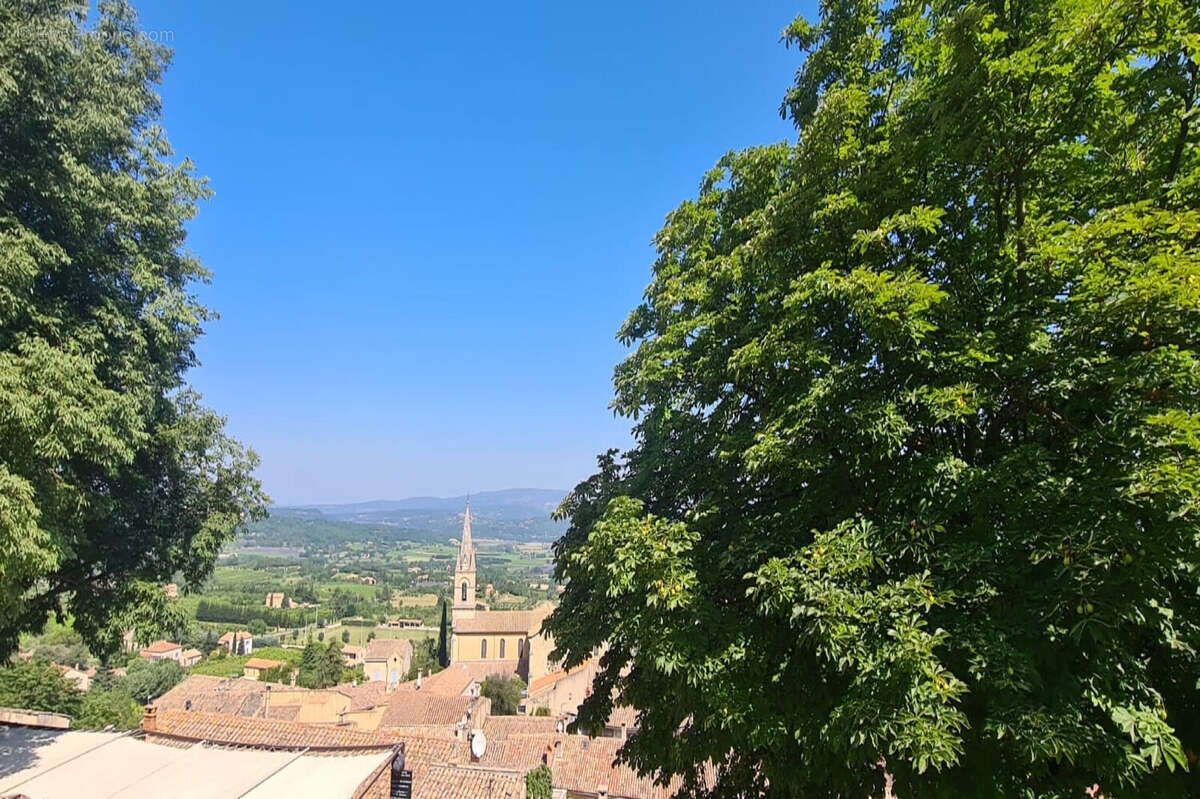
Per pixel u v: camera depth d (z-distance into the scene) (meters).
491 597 194.75
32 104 13.37
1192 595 7.26
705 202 13.98
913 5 9.62
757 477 11.08
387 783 14.94
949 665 7.41
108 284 16.33
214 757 15.21
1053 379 7.62
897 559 8.34
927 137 8.43
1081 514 6.77
